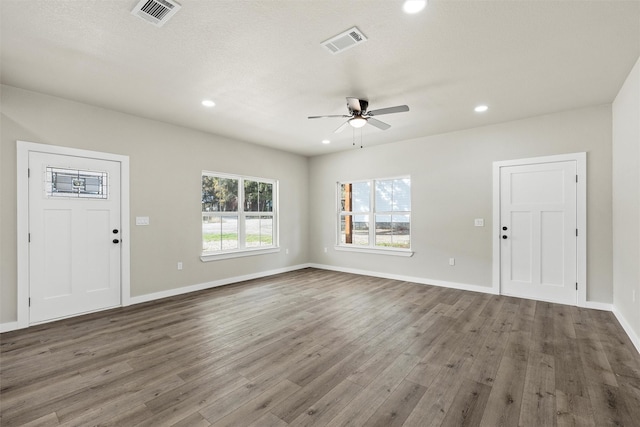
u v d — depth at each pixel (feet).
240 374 7.23
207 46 7.73
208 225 16.07
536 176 13.16
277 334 9.61
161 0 6.01
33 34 7.13
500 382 6.83
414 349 8.52
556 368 7.41
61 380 6.97
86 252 11.73
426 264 16.40
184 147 14.74
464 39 7.41
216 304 12.79
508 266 13.92
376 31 7.09
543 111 12.48
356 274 19.11
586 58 8.28
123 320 10.91
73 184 11.44
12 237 10.14
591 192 11.94
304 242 21.45
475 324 10.39
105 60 8.39
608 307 11.62
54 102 10.94
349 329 10.01
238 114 12.91
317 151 20.22
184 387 6.68
